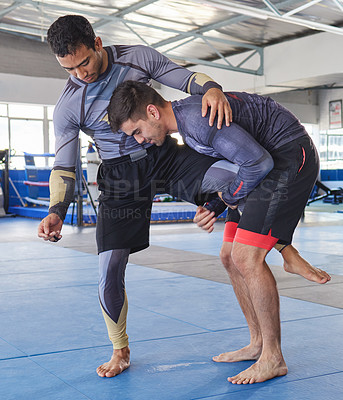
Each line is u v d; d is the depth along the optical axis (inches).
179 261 199.6
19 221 415.5
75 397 72.1
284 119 75.4
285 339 97.8
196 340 97.7
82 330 105.2
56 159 83.9
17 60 533.0
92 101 78.3
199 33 494.6
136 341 97.4
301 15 420.2
